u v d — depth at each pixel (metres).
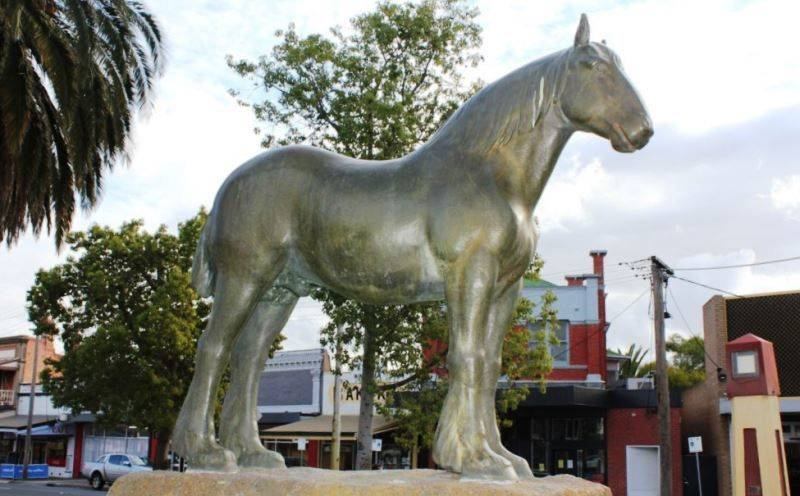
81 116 11.33
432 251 4.16
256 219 4.52
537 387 23.55
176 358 22.45
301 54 14.98
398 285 4.29
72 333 22.83
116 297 22.78
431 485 3.76
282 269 4.63
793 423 21.20
